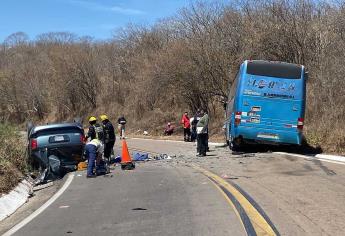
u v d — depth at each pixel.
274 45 33.72
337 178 13.02
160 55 44.59
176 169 16.64
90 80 65.06
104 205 10.57
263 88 20.28
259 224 8.28
